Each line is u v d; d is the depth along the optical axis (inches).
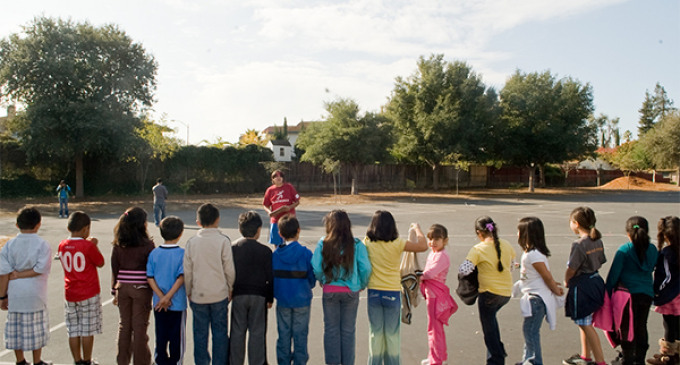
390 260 152.8
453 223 603.8
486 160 1558.8
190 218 655.1
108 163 1085.1
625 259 158.9
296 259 151.9
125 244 153.0
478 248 159.2
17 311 151.0
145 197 1054.4
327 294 150.4
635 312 159.2
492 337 156.5
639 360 159.8
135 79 1029.2
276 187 252.2
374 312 152.6
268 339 193.6
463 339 192.4
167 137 1114.1
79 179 1023.0
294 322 153.3
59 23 963.3
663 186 1755.7
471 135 1309.1
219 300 149.2
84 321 157.2
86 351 158.9
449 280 295.4
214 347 151.0
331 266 147.1
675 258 160.7
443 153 1279.5
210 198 1065.5
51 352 176.4
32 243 153.9
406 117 1379.2
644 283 157.4
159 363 153.0
